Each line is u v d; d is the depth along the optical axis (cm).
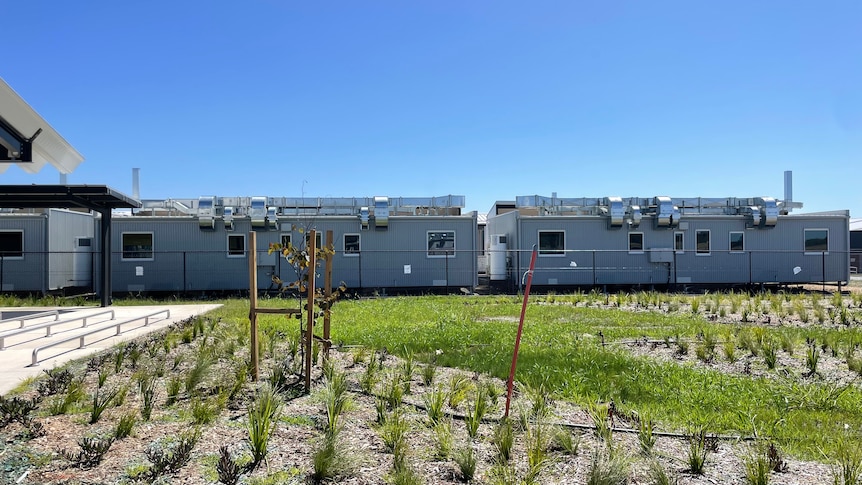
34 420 539
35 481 404
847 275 2717
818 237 2727
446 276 2533
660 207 2602
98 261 2497
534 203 2636
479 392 635
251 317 725
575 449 502
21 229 2303
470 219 2564
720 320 1537
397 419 538
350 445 489
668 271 2633
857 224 4525
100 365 789
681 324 1416
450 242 2552
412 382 764
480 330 1217
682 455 509
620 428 588
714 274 2655
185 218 2422
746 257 2670
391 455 480
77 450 462
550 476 449
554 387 753
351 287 2495
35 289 2289
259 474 427
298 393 663
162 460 425
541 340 1116
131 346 962
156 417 557
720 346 1076
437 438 521
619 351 991
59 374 697
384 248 2523
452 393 655
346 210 2548
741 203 2744
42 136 1179
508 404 575
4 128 1119
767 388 758
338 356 937
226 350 920
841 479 444
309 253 691
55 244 2366
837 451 517
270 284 2445
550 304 1962
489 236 3161
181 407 596
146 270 2409
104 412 571
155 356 874
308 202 2525
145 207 2495
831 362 941
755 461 478
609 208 2594
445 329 1221
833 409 675
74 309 1645
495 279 2812
